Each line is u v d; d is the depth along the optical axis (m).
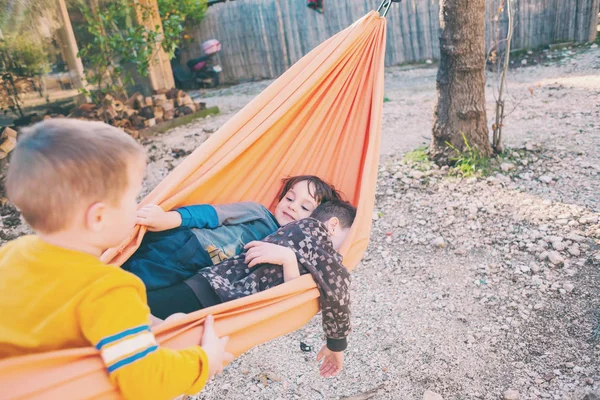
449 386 2.66
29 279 1.23
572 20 9.52
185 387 1.31
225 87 12.09
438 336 3.00
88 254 1.28
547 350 2.79
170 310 1.92
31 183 1.18
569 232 3.69
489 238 3.81
